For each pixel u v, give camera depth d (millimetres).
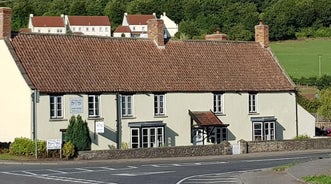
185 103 57969
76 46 55406
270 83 64062
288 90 65000
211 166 40719
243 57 64500
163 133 56375
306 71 128250
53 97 50688
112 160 45312
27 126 49656
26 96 49750
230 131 60438
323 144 60250
